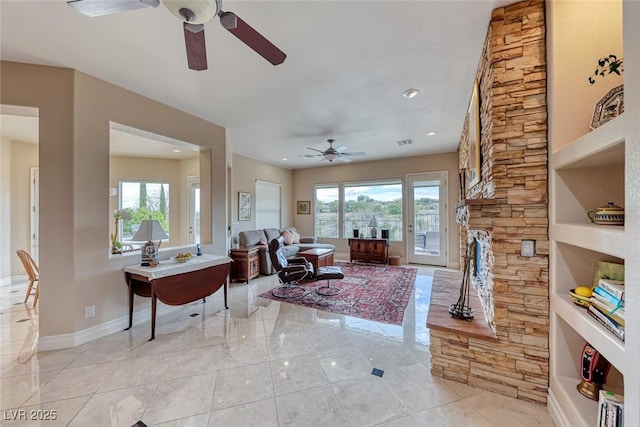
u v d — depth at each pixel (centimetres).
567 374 158
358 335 269
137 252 312
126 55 230
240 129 429
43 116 242
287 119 385
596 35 156
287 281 409
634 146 93
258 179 668
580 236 132
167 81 275
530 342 172
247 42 158
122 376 201
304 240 705
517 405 170
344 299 380
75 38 207
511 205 177
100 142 269
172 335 270
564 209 160
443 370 198
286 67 250
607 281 128
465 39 211
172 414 163
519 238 175
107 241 275
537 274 171
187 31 150
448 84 284
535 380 170
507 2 176
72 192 249
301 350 239
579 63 158
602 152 121
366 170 698
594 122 139
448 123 407
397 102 329
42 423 155
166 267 284
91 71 255
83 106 257
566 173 159
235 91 298
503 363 179
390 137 482
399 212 662
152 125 315
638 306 90
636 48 91
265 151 583
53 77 245
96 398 177
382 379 197
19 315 321
